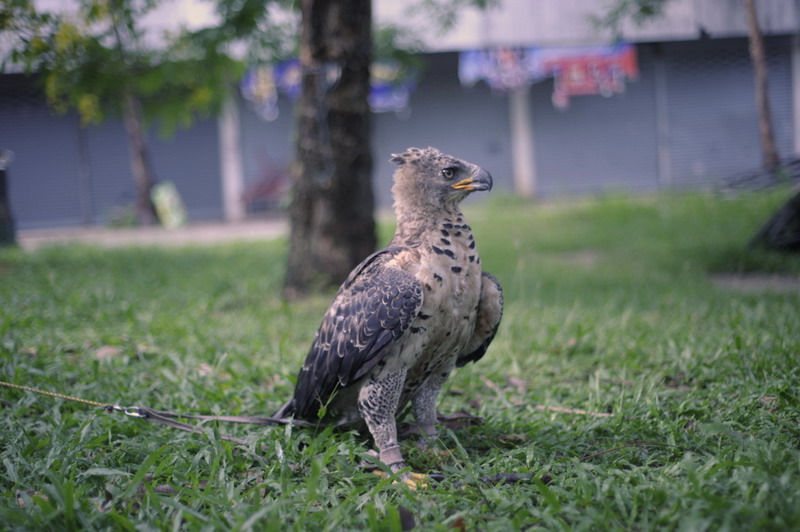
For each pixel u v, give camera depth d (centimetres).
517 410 465
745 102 2220
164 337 630
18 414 425
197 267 1150
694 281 918
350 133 889
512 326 672
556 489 314
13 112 1938
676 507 281
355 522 298
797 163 927
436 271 368
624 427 407
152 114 1093
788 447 337
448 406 488
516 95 2395
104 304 770
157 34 1331
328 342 389
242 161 2359
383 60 1251
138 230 2098
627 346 580
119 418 426
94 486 344
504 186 2436
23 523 290
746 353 509
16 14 848
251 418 407
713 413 415
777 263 1014
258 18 995
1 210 1488
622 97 2327
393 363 372
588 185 2412
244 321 719
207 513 311
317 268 891
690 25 1566
